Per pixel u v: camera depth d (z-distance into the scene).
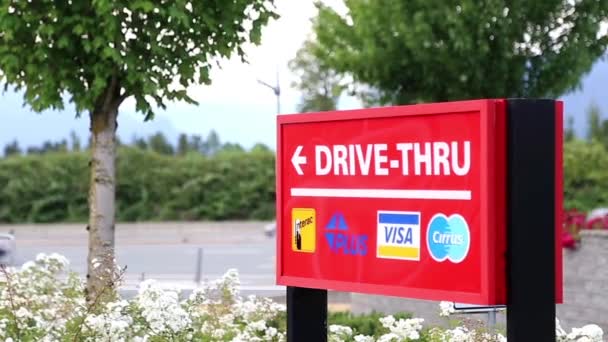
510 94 16.17
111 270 8.35
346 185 6.37
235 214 46.41
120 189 46.31
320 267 6.50
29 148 50.06
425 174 5.94
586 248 12.10
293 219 6.67
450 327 9.70
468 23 15.70
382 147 6.16
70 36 9.23
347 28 17.02
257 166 46.69
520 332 5.48
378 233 6.17
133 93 9.57
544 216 5.55
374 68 16.42
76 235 42.78
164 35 9.38
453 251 5.76
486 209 5.56
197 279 22.94
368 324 11.10
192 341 7.95
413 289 5.96
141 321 7.30
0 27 9.09
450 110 5.78
